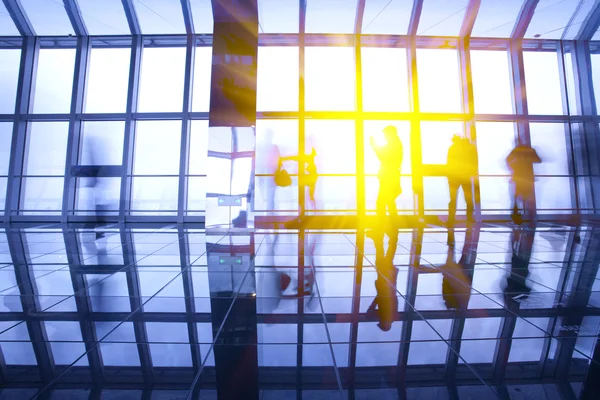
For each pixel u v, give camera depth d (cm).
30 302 291
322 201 1014
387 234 692
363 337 225
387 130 843
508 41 1030
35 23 981
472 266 411
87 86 1024
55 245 572
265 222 922
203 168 1009
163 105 1020
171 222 949
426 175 1009
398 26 965
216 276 372
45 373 183
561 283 339
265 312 267
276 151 1018
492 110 1049
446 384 173
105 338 225
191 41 991
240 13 748
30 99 1013
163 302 290
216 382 176
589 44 1039
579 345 212
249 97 750
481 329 235
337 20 948
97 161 1015
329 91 1040
